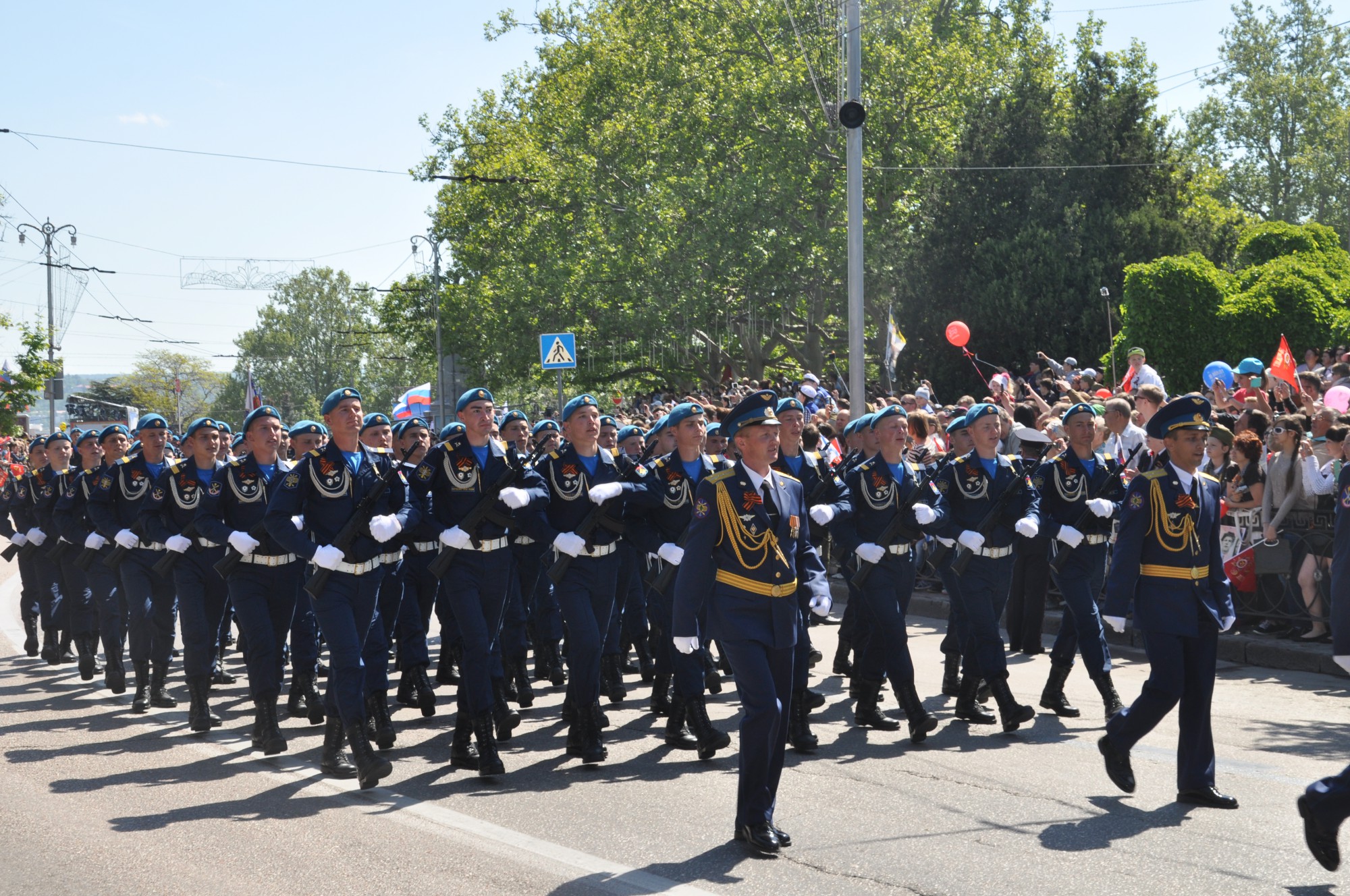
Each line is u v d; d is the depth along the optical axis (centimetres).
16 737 813
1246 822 571
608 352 3766
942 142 3181
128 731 831
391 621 857
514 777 688
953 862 521
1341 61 5722
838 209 3194
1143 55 3675
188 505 822
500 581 716
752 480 552
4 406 3291
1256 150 5772
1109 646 1066
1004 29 3681
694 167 3406
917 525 761
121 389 11381
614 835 570
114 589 970
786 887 495
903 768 684
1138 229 2722
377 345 10450
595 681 718
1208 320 2361
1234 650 995
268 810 625
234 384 11025
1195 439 604
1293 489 988
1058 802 608
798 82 3133
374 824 595
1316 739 727
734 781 672
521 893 494
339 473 700
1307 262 2717
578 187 3591
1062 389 1664
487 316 3738
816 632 1197
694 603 545
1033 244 2744
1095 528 802
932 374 2892
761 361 3744
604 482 762
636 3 3625
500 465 726
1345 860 516
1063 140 2894
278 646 766
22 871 536
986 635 774
